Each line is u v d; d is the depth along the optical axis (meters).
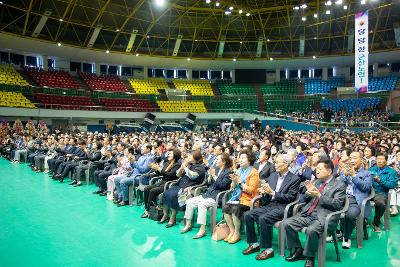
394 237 5.77
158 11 30.75
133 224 6.58
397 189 7.02
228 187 6.15
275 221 5.04
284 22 34.62
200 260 4.84
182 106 34.41
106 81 33.47
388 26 32.16
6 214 7.23
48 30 28.27
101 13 28.22
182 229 6.16
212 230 5.92
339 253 5.05
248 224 5.12
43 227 6.37
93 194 9.27
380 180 6.24
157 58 35.22
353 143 12.53
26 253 5.15
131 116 31.33
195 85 38.06
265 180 5.86
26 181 11.24
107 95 31.59
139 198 8.65
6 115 24.06
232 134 18.64
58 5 26.92
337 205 4.70
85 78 32.25
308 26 34.44
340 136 15.26
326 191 4.88
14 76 27.12
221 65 38.03
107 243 5.55
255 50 37.31
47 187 10.23
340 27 33.66
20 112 24.83
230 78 40.53
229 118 35.09
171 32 34.12
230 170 6.26
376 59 34.31
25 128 23.05
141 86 35.25
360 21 19.23
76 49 30.62
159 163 8.41
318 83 37.50
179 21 33.50
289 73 40.50
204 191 6.77
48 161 13.09
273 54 37.12
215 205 5.95
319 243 4.48
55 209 7.66
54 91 28.33
